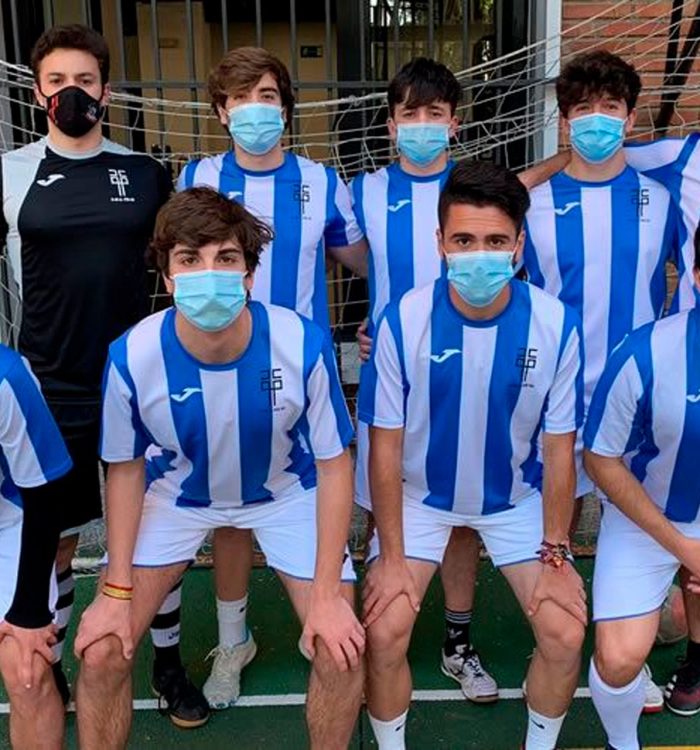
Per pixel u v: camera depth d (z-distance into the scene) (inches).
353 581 92.0
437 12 182.2
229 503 94.9
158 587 92.0
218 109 110.0
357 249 117.2
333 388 89.1
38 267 99.1
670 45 150.9
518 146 164.1
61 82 98.9
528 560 94.7
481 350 90.7
